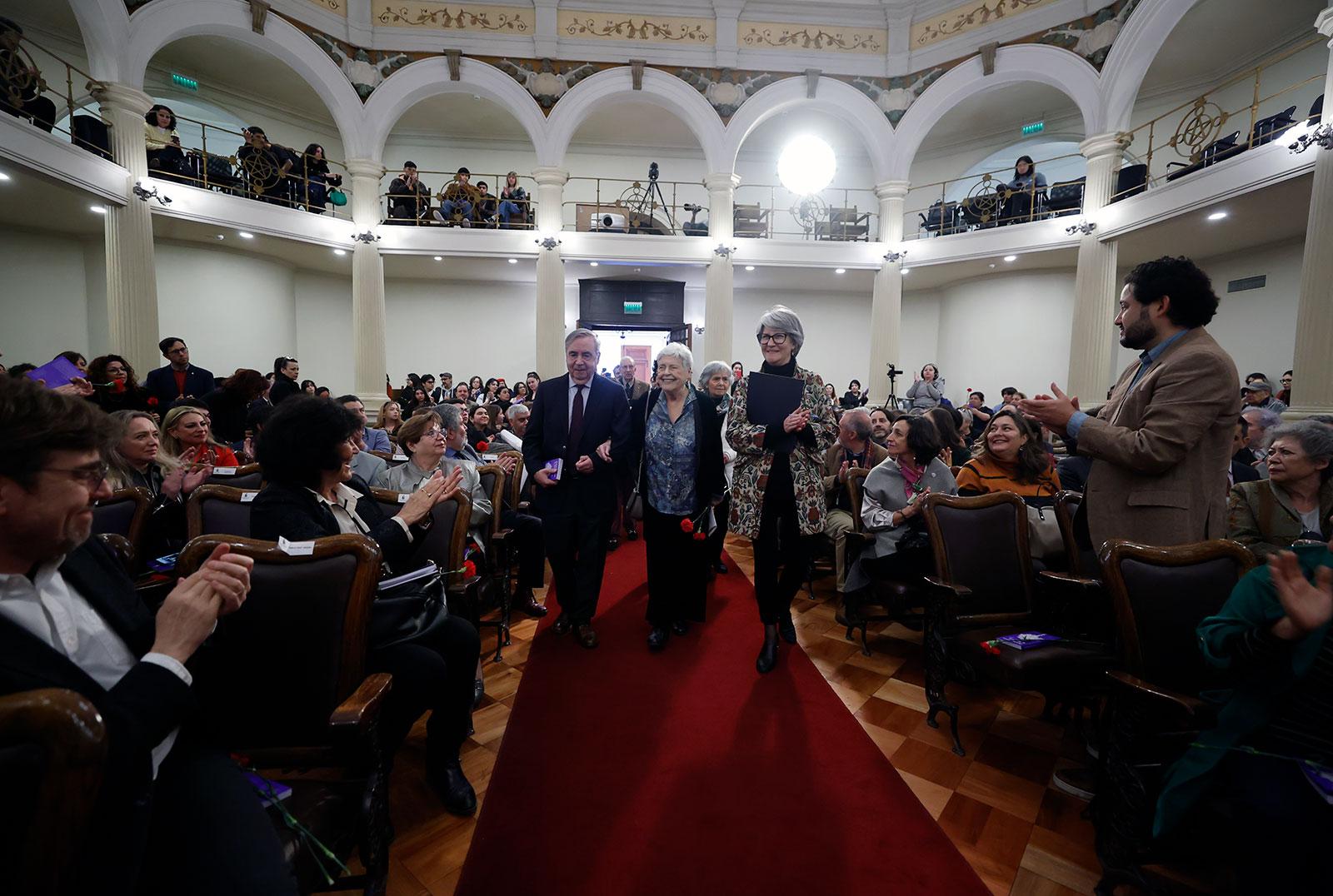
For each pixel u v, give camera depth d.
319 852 1.17
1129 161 10.09
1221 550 1.55
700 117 10.02
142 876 0.92
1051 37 8.92
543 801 1.79
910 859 1.57
